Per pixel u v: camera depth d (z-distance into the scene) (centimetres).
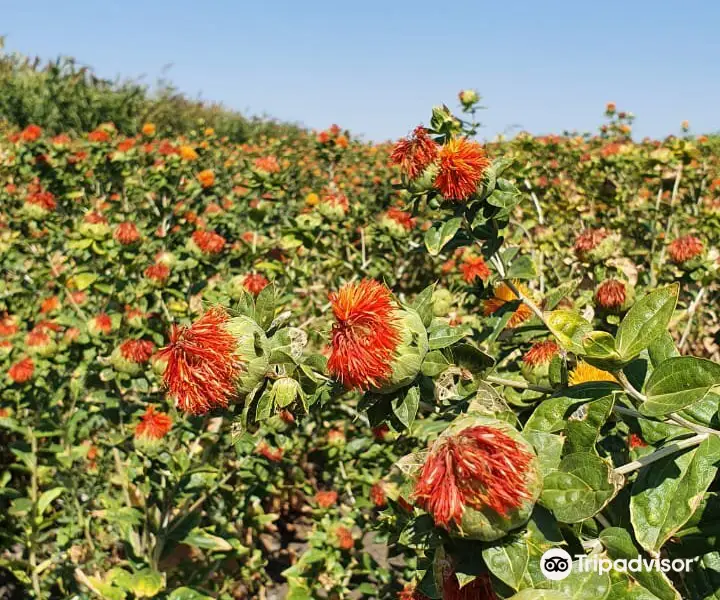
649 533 20
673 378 21
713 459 21
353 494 67
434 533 20
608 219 84
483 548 18
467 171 28
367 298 22
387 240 70
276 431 51
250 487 55
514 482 17
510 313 31
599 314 36
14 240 84
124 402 53
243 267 67
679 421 22
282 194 76
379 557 66
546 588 18
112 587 45
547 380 32
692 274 47
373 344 22
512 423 22
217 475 52
